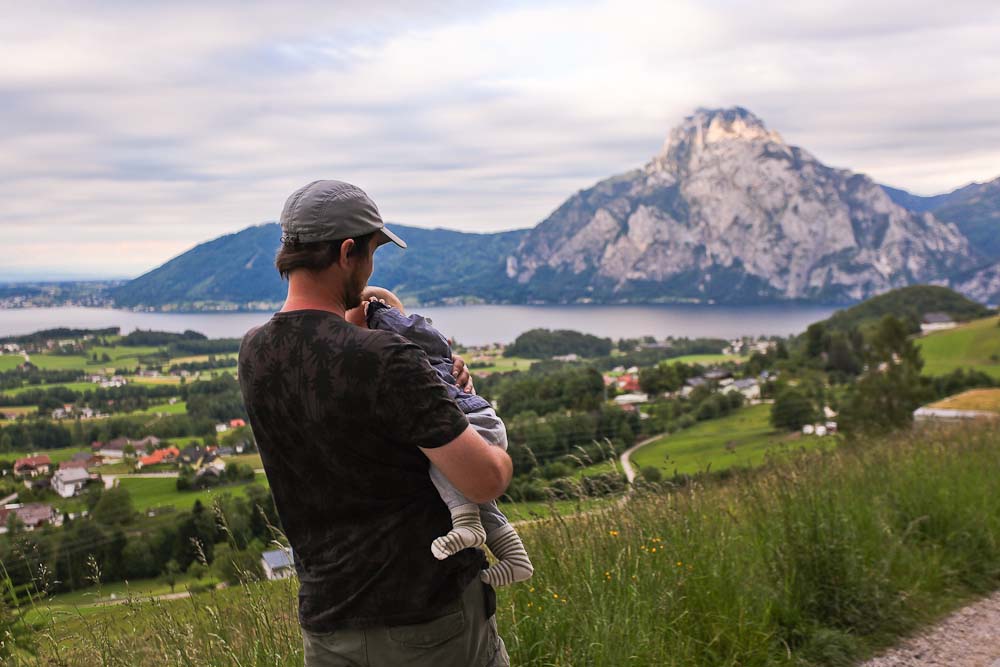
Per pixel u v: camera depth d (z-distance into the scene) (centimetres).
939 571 545
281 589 390
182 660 330
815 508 530
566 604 388
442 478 199
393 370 189
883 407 4209
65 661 316
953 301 17188
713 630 413
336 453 194
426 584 198
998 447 930
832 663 420
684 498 556
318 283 207
